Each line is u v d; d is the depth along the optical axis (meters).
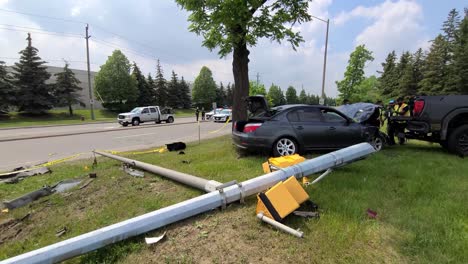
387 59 63.50
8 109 36.53
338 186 4.31
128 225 2.93
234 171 5.51
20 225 3.72
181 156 7.41
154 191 4.59
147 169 5.53
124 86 49.91
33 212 4.05
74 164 6.94
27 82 36.97
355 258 2.55
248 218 3.33
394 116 7.92
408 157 6.54
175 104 66.50
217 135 14.45
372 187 4.28
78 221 3.73
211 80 74.62
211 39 9.72
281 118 6.71
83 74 59.91
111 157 6.75
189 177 4.57
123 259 2.69
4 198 4.61
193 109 71.62
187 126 22.17
